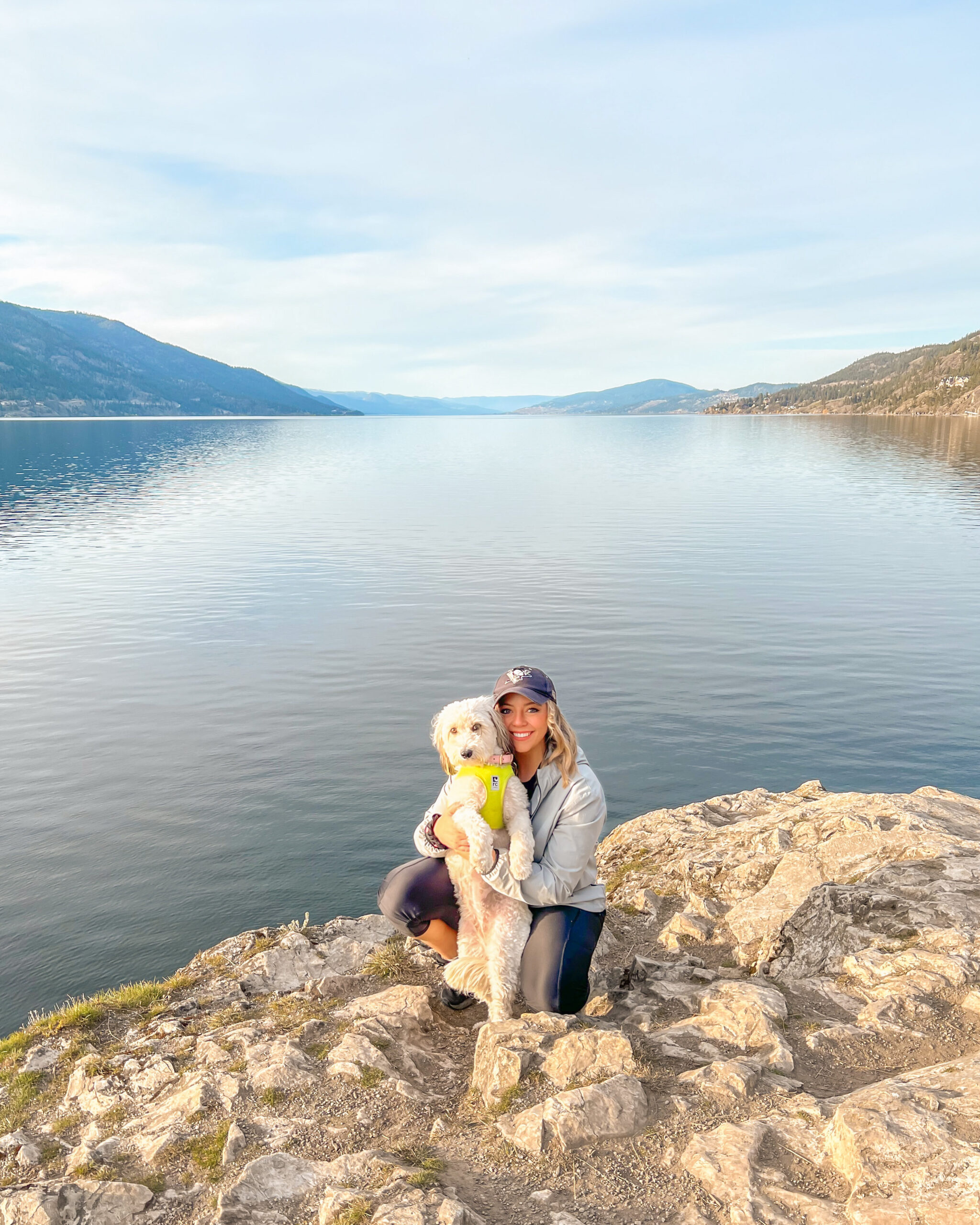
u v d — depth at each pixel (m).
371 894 11.66
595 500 65.62
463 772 3.68
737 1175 2.56
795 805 6.89
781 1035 3.45
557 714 3.78
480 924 3.77
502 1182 2.71
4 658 23.94
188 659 23.61
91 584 34.59
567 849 3.70
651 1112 3.00
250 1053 3.68
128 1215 2.71
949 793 6.46
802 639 24.80
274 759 16.41
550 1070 3.24
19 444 155.50
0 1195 2.81
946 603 29.28
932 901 4.36
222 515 57.34
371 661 23.12
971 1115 2.58
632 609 28.92
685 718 18.41
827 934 4.32
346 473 96.44
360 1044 3.63
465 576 35.41
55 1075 3.89
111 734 17.89
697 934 4.86
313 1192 2.74
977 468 87.38
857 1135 2.55
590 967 4.13
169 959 10.23
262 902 11.48
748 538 44.88
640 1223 2.46
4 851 12.95
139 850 12.91
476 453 142.38
